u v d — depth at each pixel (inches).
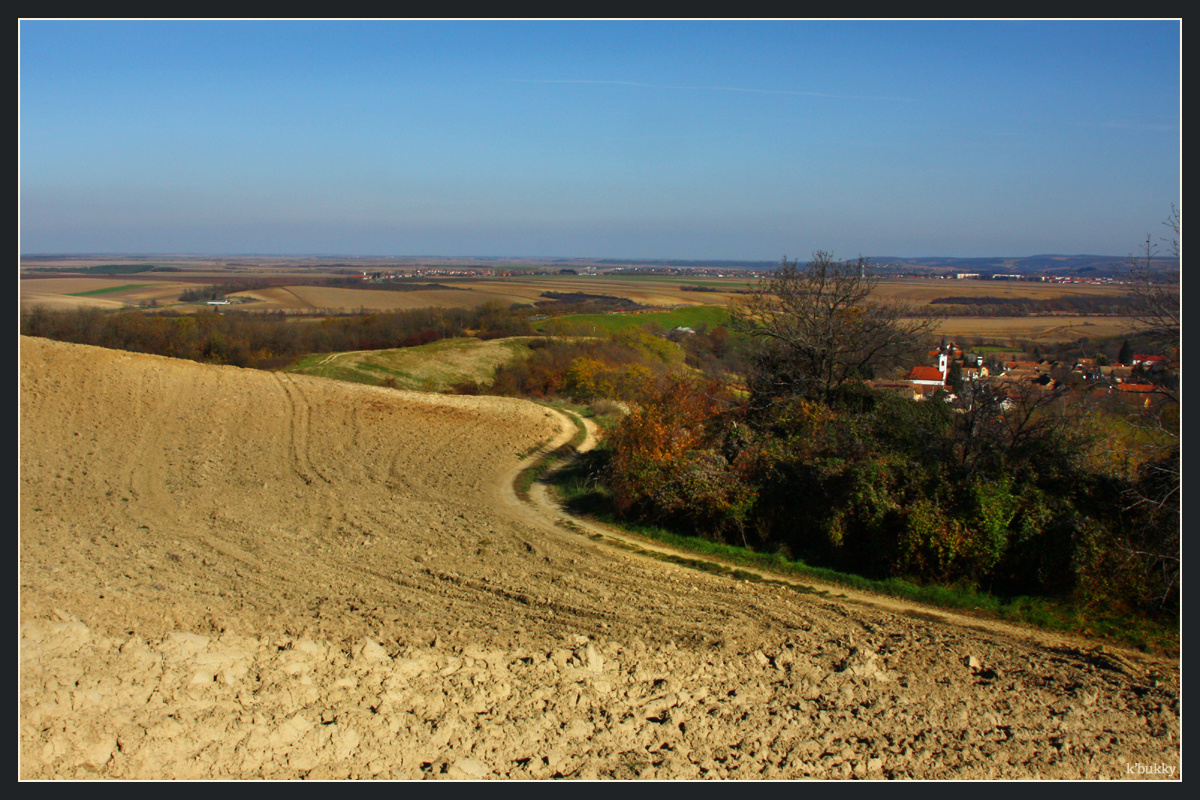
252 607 462.9
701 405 928.9
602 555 643.5
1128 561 531.2
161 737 296.2
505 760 322.3
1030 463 629.6
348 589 521.7
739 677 417.4
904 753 348.2
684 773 321.7
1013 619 524.1
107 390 1074.7
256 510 720.3
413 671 387.9
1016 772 334.3
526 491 867.4
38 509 668.7
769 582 589.9
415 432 1111.6
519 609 505.4
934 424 715.4
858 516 618.2
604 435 1106.7
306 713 333.1
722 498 685.3
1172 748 357.7
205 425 1020.5
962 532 572.7
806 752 344.5
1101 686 422.0
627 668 418.0
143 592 467.5
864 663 432.1
